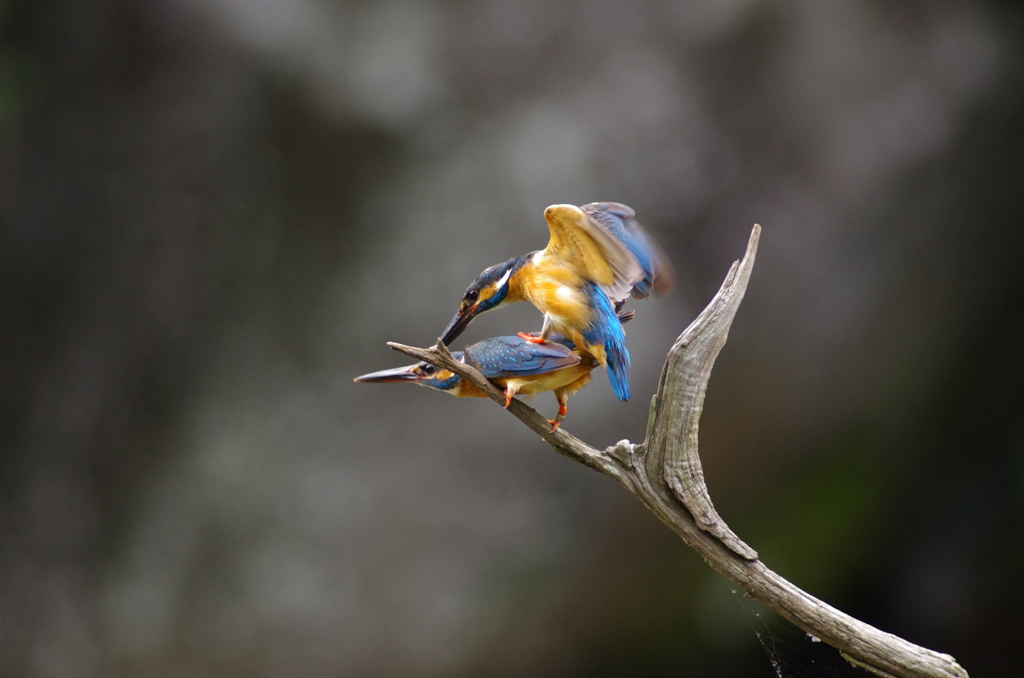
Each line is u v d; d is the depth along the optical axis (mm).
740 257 11930
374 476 11219
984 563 14312
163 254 11477
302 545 11031
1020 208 12531
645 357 11375
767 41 12305
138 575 10891
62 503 10969
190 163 11531
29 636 10656
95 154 11508
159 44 11492
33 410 11094
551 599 11266
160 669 10805
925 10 12695
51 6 11391
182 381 11320
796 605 4152
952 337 12875
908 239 12250
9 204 11352
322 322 11531
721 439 12172
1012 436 14148
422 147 11781
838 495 13055
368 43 11859
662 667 12016
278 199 11695
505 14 12086
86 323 11328
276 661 10859
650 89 12055
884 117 12320
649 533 11406
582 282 5145
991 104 12617
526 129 11859
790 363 12070
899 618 14062
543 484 11328
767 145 12188
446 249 11594
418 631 11031
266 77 11602
